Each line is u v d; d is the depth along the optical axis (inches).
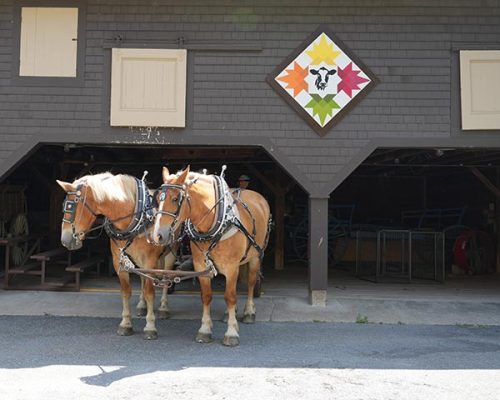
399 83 267.3
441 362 175.9
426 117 265.9
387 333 221.6
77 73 266.8
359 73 267.3
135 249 198.5
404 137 265.7
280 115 266.8
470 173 458.3
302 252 453.4
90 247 354.9
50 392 140.6
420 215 488.1
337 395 141.3
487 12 267.7
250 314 235.9
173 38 267.7
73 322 232.5
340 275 387.5
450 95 266.5
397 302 273.6
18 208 356.2
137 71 265.6
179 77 265.4
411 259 388.8
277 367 166.9
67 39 268.4
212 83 267.7
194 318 242.4
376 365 171.3
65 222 179.3
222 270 193.5
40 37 268.4
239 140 265.9
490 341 209.0
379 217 511.8
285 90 266.4
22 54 267.4
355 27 268.8
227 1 269.1
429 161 381.4
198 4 268.7
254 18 269.1
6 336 206.8
